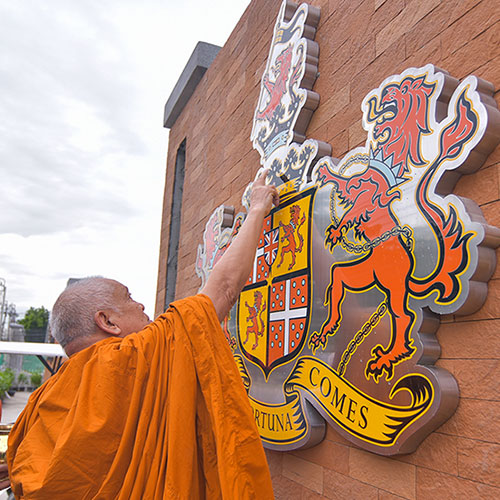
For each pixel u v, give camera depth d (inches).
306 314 83.7
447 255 57.8
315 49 100.1
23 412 51.2
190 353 46.4
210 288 53.0
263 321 96.7
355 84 87.2
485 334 55.2
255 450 46.4
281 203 96.7
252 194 84.7
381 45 81.8
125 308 53.7
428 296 59.7
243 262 56.8
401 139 68.0
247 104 137.1
